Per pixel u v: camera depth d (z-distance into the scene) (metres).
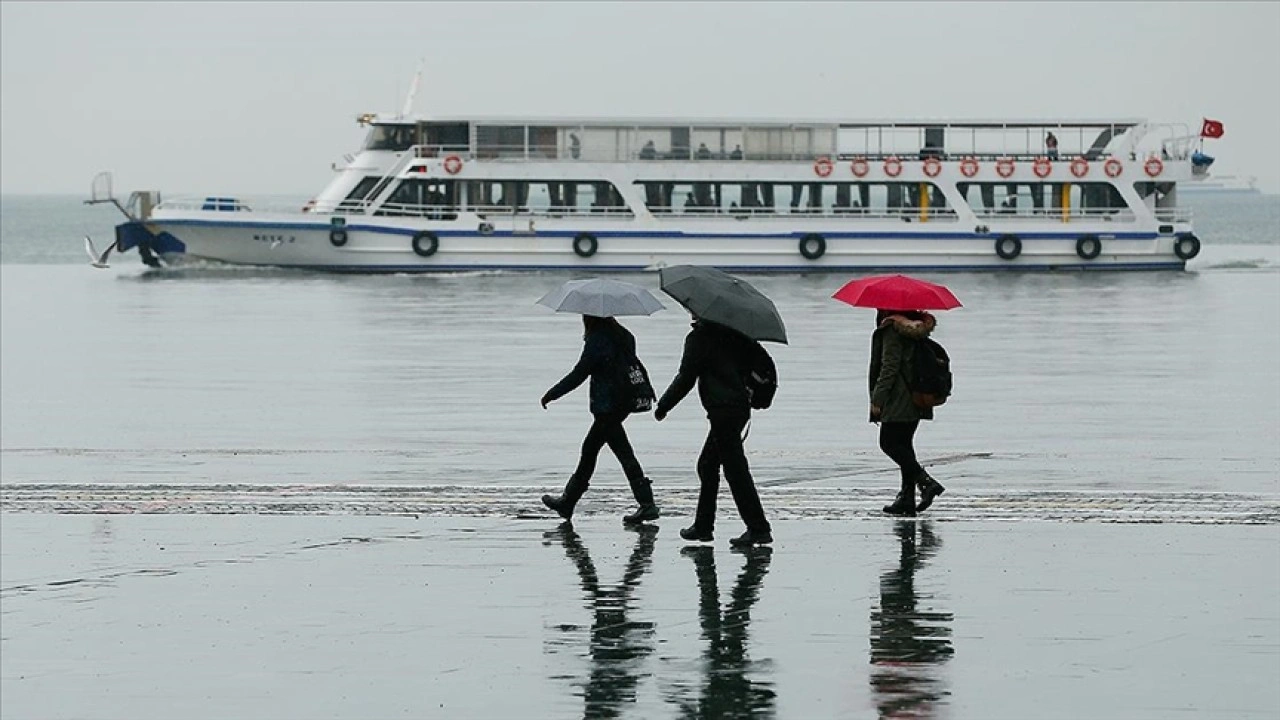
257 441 35.22
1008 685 15.78
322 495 26.94
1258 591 19.23
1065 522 23.61
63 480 29.36
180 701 16.02
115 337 62.47
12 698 16.19
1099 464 30.38
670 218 93.94
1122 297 80.69
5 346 59.22
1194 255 97.44
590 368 23.91
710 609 18.73
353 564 21.31
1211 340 59.06
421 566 21.17
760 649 17.11
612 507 25.52
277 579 20.59
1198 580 19.80
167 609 19.31
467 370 49.81
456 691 16.02
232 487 27.92
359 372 49.56
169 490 27.58
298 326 66.12
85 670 17.06
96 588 20.25
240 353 55.97
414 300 78.44
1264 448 32.62
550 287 86.31
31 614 19.16
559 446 33.81
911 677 16.08
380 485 28.20
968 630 17.69
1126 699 15.34
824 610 18.61
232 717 15.54
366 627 18.30
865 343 57.69
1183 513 24.38
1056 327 64.50
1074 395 42.44
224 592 19.98
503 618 18.55
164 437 36.09
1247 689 15.62
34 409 41.47
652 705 15.40
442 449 33.50
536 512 25.06
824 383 45.59
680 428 36.78
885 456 31.72
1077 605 18.66
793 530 23.14
